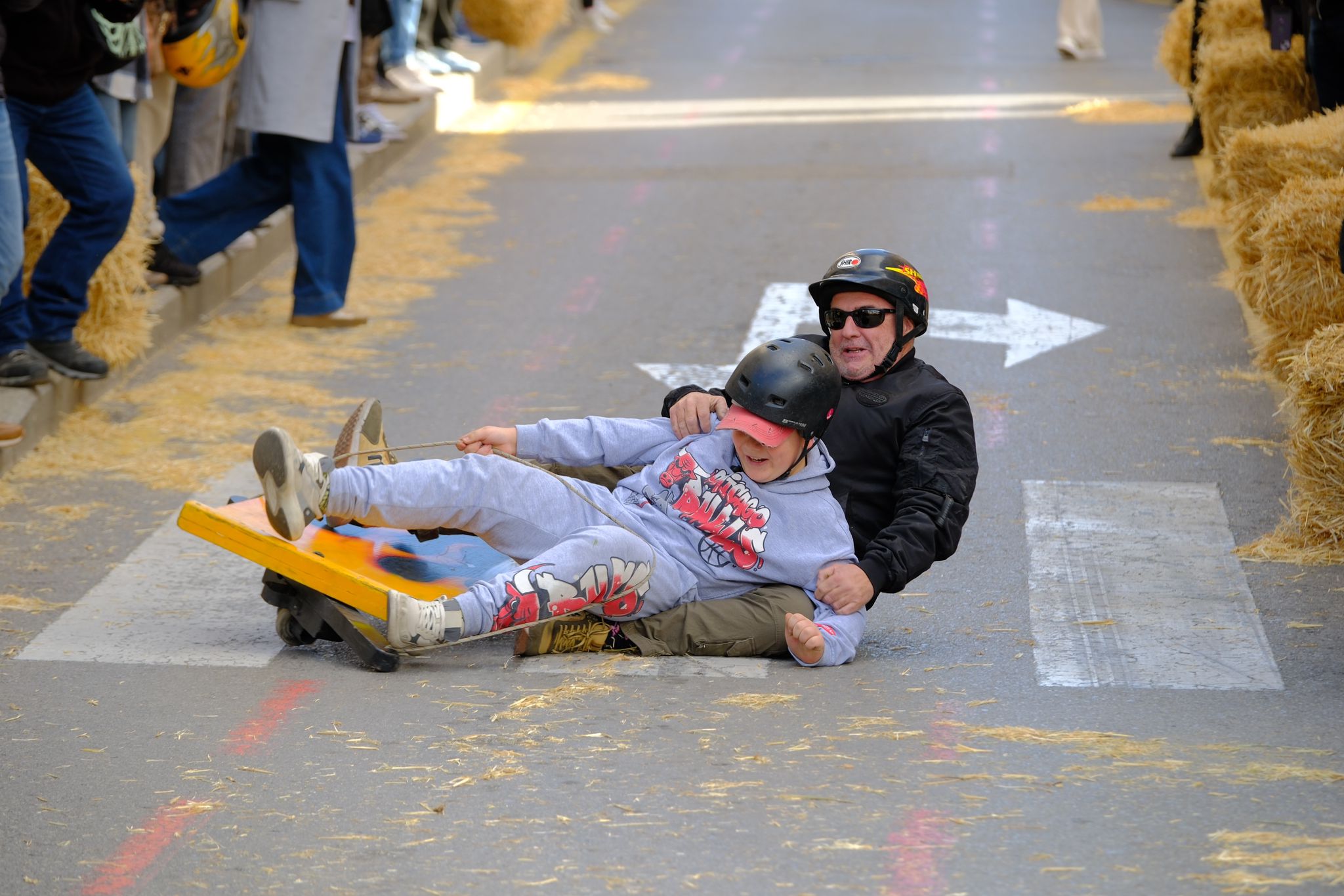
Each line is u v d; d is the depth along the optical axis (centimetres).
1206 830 1034
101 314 2230
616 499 1436
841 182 3716
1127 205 3431
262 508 1431
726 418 1377
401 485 1372
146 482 1928
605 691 1305
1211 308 2706
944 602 1573
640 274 2980
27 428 1994
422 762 1157
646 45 6041
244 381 2331
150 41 2281
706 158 4006
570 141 4250
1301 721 1245
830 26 6500
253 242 2942
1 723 1243
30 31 1877
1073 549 1719
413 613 1330
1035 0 7362
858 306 1442
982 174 3781
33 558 1678
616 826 1050
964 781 1116
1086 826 1041
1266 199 2200
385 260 3053
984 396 2273
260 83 2473
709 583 1423
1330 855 991
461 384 2353
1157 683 1341
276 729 1226
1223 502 1861
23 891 976
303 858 1012
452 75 4781
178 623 1501
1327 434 1667
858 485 1460
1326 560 1656
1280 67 3058
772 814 1066
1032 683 1340
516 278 2956
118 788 1119
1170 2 7319
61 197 2144
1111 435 2109
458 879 984
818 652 1357
